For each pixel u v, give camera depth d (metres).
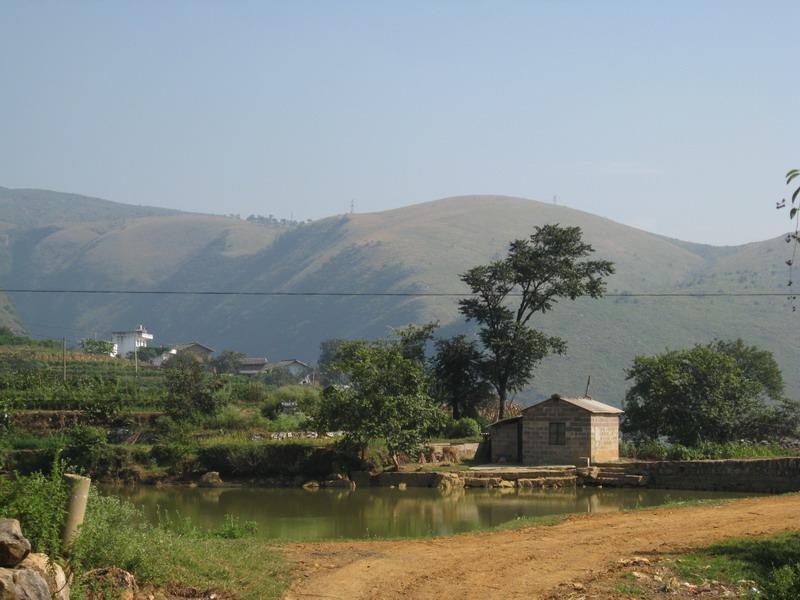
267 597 15.85
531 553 21.05
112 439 57.41
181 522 33.66
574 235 68.56
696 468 46.09
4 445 49.91
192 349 169.12
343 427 49.22
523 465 51.78
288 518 35.44
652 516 27.94
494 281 67.88
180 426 56.81
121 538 15.53
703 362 64.19
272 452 50.44
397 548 21.84
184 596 15.17
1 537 12.08
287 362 163.88
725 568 18.88
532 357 67.81
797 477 43.53
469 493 44.28
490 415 70.69
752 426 64.56
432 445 54.50
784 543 21.00
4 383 66.06
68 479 14.57
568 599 16.48
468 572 18.81
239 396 75.81
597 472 47.94
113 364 99.38
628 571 18.69
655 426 64.06
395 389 50.41
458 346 68.88
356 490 46.12
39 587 11.68
